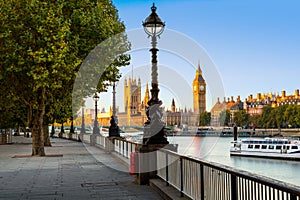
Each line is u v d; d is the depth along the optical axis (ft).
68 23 77.56
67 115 131.23
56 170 60.18
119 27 93.20
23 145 147.95
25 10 76.07
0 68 78.07
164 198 35.29
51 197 38.01
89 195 38.68
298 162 178.19
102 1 91.25
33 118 89.71
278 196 15.60
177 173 35.09
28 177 52.49
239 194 20.10
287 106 388.16
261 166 169.07
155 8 44.32
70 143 155.43
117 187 42.96
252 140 201.16
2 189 42.91
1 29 76.48
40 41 75.72
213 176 24.77
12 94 83.20
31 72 74.18
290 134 380.17
